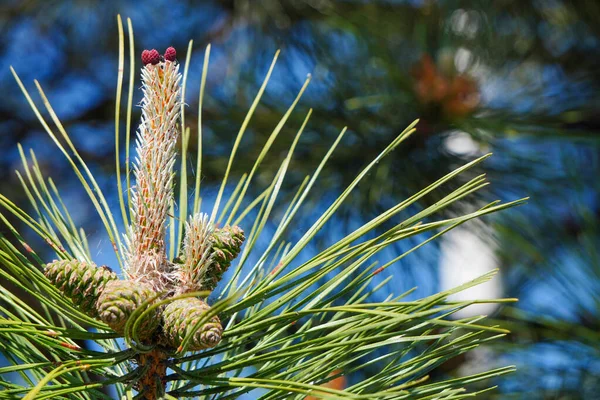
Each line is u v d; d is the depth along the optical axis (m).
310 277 0.63
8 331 0.60
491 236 1.15
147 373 0.63
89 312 0.62
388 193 1.13
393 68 1.11
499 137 1.11
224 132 1.16
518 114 1.15
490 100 1.16
